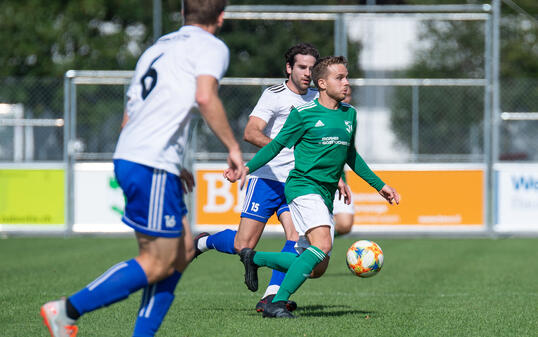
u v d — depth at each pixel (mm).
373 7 51812
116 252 43344
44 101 83375
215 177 53531
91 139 59062
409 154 60250
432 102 64312
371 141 59531
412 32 91250
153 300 14758
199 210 53562
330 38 81000
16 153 58531
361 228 53781
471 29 94250
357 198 53812
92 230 54344
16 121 55250
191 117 14406
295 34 81312
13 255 41656
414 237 57062
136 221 14211
